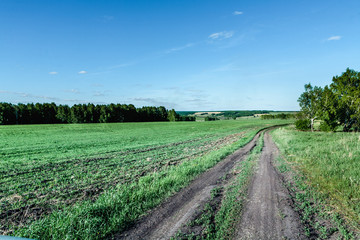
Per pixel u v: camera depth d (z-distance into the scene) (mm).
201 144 25406
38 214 5793
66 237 4250
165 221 5023
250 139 26938
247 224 4758
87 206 5590
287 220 4891
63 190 8117
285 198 6266
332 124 32344
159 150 20609
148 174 10234
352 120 32094
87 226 4703
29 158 16406
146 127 69688
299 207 5660
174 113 134375
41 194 7695
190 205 5938
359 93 30625
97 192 7770
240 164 11797
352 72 33219
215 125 77938
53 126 65438
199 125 79438
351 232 4352
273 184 7703
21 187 8734
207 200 6266
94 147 24359
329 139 20578
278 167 10391
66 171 11672
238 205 5805
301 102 39719
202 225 4742
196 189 7426
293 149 15633
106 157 16484
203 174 9680
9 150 21656
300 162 11305
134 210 5625
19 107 86062
